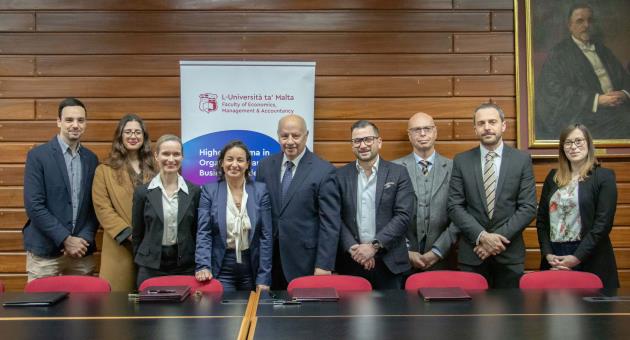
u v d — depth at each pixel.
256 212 3.83
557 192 4.12
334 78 5.01
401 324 2.52
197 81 4.74
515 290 3.28
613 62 4.98
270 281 3.83
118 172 4.18
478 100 5.02
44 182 4.18
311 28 5.01
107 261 4.14
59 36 4.97
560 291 3.24
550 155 4.96
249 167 3.93
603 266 4.01
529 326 2.47
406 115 5.00
